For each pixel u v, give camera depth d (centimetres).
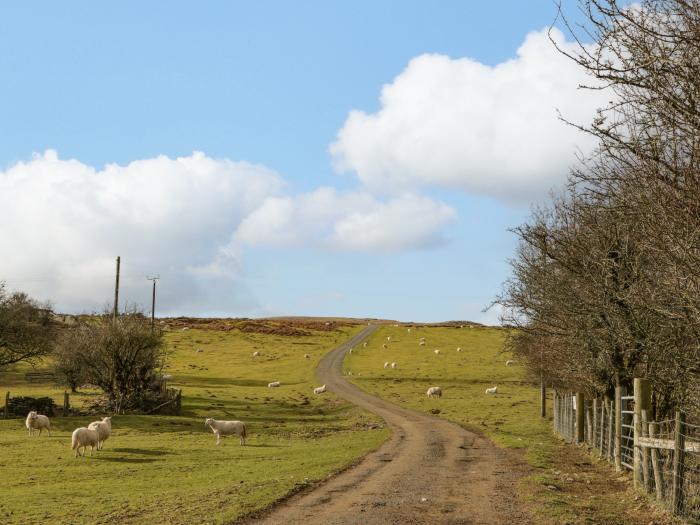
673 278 997
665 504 1541
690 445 1422
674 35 773
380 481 2112
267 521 1519
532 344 3572
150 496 1967
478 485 1984
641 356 2083
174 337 13900
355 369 10231
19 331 6194
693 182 855
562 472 2294
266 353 12325
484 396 7344
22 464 2988
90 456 3262
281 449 3541
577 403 3238
